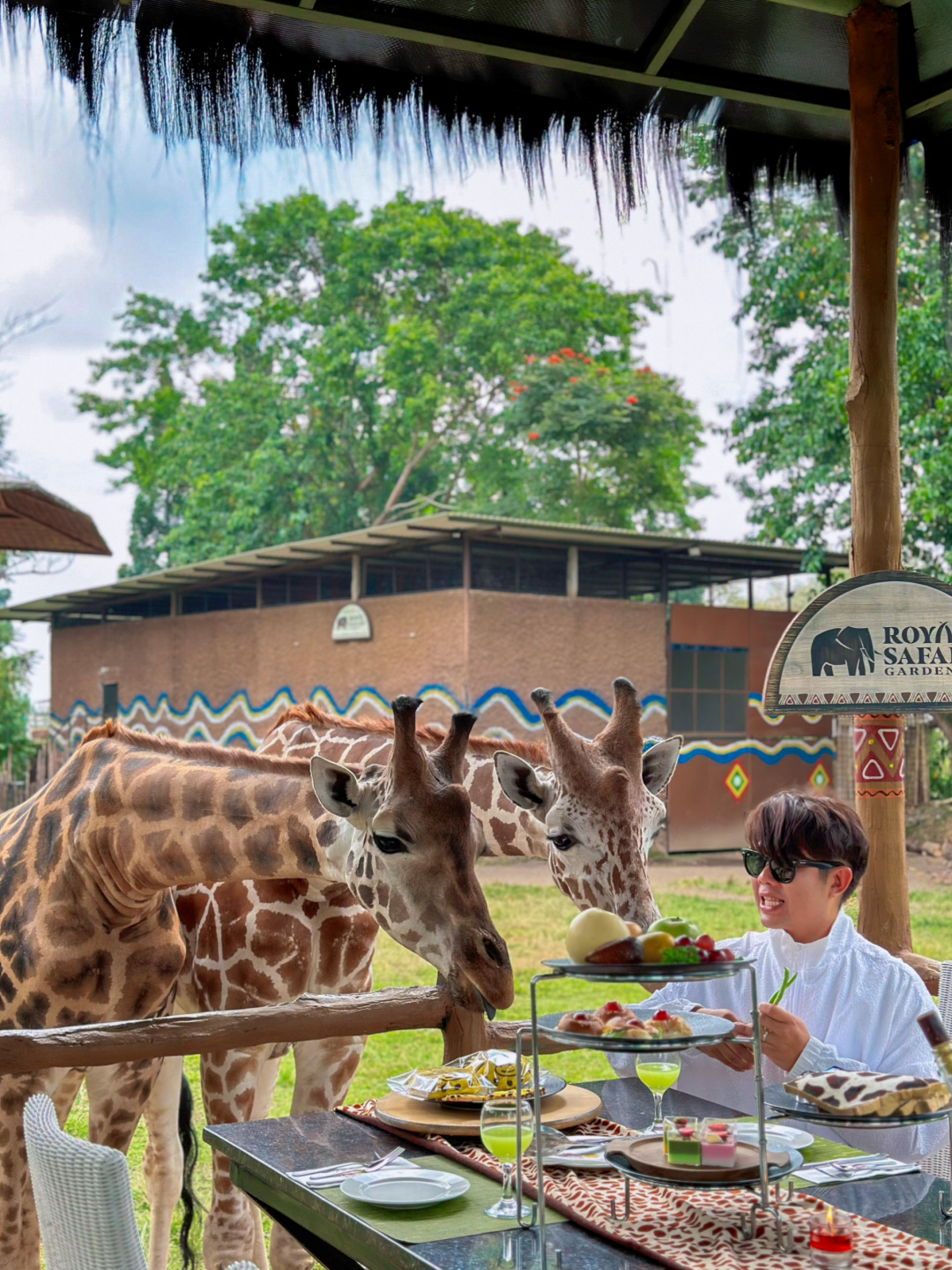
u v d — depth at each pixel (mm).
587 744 3557
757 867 2742
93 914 3326
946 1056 1969
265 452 25109
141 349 29062
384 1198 2078
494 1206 2080
